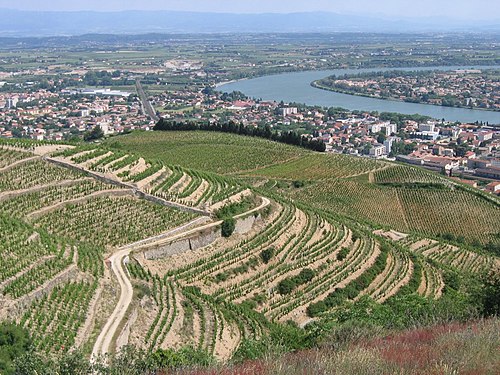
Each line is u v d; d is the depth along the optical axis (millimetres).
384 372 34500
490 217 170750
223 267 86625
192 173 116500
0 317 54781
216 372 37188
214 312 72812
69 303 61062
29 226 76125
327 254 100562
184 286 78625
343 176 199500
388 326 51875
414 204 179750
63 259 68312
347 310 62500
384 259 107000
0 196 85938
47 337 54062
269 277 89000
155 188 101312
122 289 68562
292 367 35969
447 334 41531
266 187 182875
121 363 45406
